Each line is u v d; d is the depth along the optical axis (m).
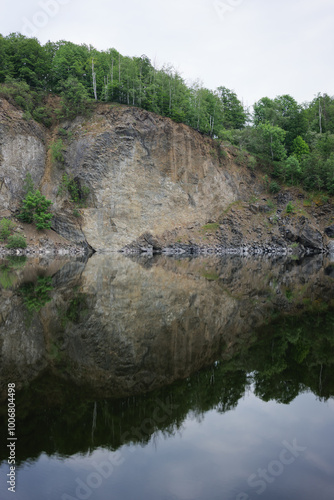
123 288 24.23
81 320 15.48
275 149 84.88
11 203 60.47
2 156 60.78
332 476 6.04
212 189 77.50
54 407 8.02
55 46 83.19
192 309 18.27
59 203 63.94
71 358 11.16
